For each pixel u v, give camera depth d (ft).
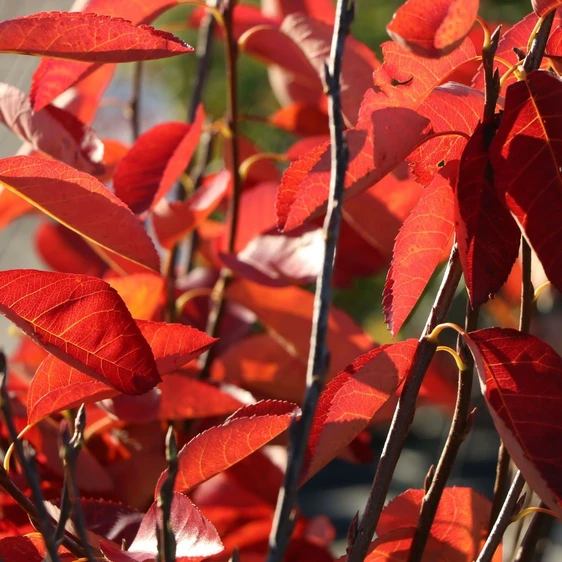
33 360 3.47
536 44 2.72
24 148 3.34
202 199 3.28
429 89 2.73
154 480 3.24
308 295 3.33
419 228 2.75
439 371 3.40
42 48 2.72
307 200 2.65
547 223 2.63
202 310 3.61
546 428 2.67
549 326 3.35
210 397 3.03
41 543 2.78
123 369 2.72
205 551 2.72
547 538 3.08
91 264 4.00
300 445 2.50
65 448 2.52
